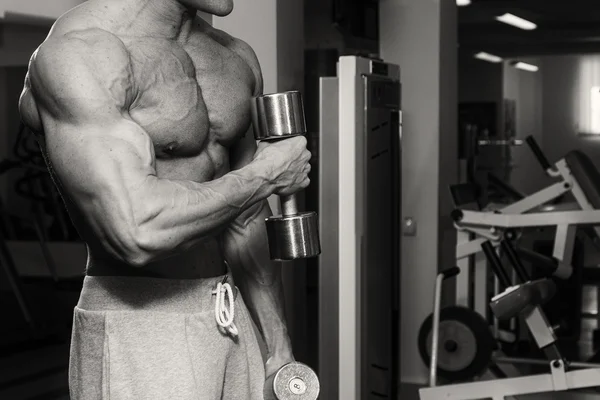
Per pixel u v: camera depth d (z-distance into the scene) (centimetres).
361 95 360
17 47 369
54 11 331
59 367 557
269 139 162
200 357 162
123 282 159
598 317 754
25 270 838
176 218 143
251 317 188
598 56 1339
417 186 538
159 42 155
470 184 534
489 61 1380
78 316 163
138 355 157
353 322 357
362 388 364
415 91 538
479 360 475
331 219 371
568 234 500
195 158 161
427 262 539
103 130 141
